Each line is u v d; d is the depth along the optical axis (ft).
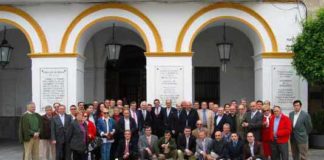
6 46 53.11
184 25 49.83
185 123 45.24
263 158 38.96
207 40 61.26
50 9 50.57
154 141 42.83
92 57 62.03
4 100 64.85
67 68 50.26
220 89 61.31
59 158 41.88
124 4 50.03
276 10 49.88
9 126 64.69
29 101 64.08
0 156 49.08
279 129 40.50
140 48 63.21
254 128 41.88
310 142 53.83
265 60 49.67
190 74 49.62
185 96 49.60
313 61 45.27
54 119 42.06
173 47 49.85
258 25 49.88
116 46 52.90
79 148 40.65
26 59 64.13
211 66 61.46
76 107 45.34
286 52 49.55
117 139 43.50
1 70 64.44
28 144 42.88
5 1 49.85
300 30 49.57
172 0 49.55
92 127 42.57
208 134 44.73
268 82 49.65
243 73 60.95
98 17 50.21
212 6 49.73
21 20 50.75
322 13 46.32
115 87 63.67
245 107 44.96
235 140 40.32
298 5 49.88
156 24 49.96
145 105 45.91
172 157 42.14
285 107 49.62
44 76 50.39
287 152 40.55
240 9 49.78
